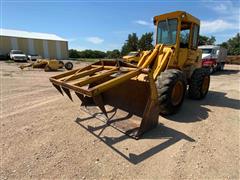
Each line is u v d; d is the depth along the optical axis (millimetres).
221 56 14812
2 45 31062
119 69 3264
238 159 2371
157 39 4918
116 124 3279
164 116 3896
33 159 2297
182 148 2617
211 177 2027
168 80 3537
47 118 3666
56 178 1976
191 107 4602
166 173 2082
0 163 2211
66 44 39250
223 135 3059
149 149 2578
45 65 13570
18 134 2959
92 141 2770
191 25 4746
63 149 2535
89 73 3533
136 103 3555
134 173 2074
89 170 2111
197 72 5195
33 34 38562
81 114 3893
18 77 9555
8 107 4367
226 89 7215
